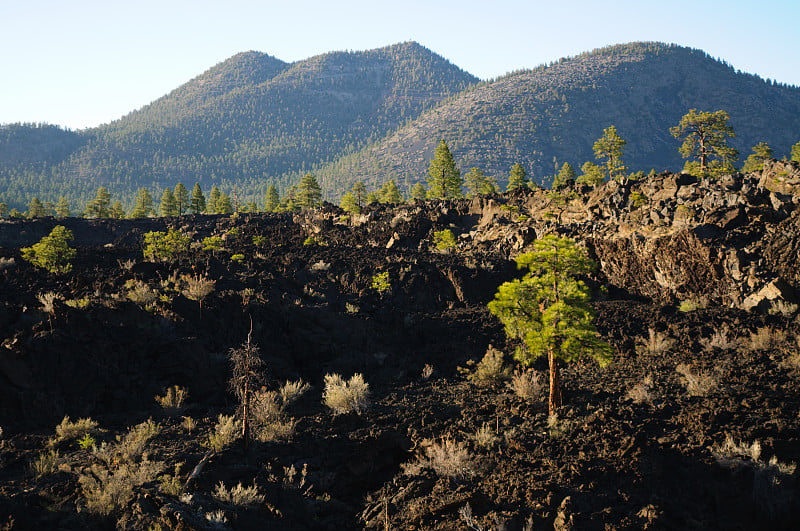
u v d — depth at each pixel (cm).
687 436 1911
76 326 2383
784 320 3148
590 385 2575
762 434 1870
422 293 4175
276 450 1906
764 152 8419
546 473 1753
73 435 1950
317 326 3241
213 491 1614
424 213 6125
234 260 4291
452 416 2291
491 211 5884
